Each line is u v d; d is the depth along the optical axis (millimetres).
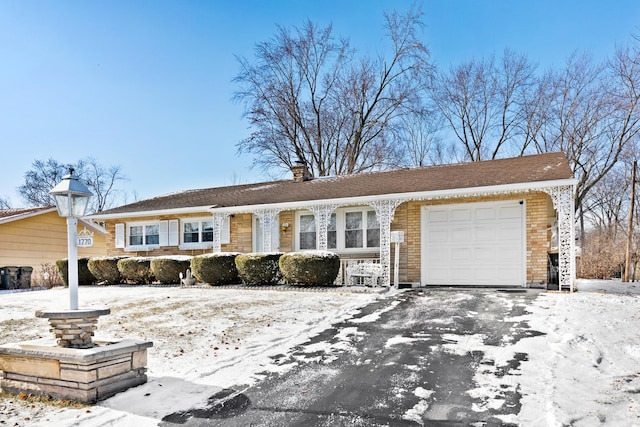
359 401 4973
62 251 21297
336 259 13102
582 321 7734
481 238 12750
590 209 30844
